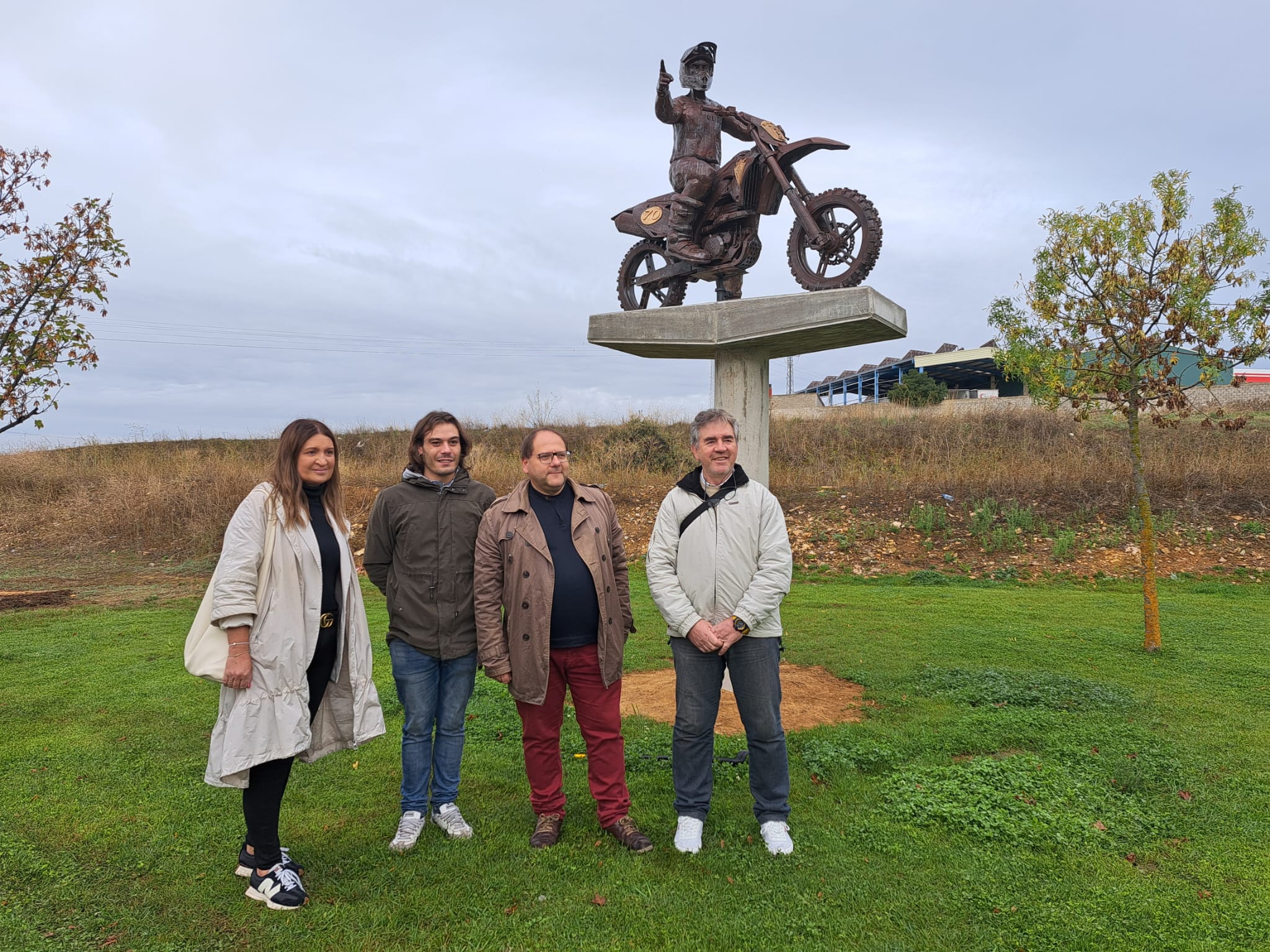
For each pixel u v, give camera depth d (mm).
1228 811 3443
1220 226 6000
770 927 2639
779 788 3225
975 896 2803
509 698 5188
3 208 7680
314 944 2596
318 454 2961
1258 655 6074
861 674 5668
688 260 5758
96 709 5102
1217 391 23016
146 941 2605
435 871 3035
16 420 7816
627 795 3365
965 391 40312
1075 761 4004
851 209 4758
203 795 3785
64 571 11516
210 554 12133
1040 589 9195
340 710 3062
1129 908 2713
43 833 3389
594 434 19578
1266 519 10656
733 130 5797
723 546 3236
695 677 3236
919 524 11383
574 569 3227
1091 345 6602
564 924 2676
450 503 3342
